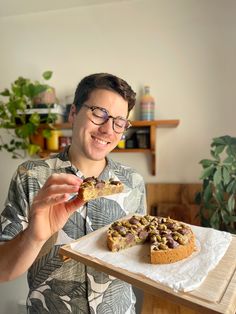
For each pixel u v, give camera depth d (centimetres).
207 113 146
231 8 141
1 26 172
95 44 159
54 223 53
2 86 174
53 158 82
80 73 162
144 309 110
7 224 66
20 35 169
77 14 160
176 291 50
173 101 150
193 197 147
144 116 144
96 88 72
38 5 159
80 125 73
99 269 61
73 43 162
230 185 118
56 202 47
